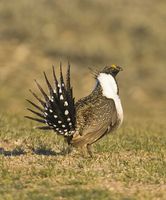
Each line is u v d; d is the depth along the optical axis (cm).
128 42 9244
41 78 7925
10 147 2983
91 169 2491
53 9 9938
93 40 9125
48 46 8925
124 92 8006
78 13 9875
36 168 2494
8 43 9006
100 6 10106
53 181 2330
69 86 2481
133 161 2686
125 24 9631
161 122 4959
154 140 3328
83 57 8856
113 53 8962
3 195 2147
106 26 9631
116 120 2639
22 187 2247
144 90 8050
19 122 3978
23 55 8669
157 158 2784
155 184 2322
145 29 9581
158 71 8719
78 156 2709
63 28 9519
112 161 2655
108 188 2242
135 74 8606
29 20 9506
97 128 2564
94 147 2952
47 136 3269
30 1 9838
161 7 10225
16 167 2520
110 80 2675
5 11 9675
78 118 2550
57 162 2595
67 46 8962
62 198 2117
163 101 7706
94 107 2591
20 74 7981
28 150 2903
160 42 9381
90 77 8144
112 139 3278
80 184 2294
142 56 9125
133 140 3284
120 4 10181
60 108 2466
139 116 6341
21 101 6988
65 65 8519
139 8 10119
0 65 8262
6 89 7425
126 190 2223
